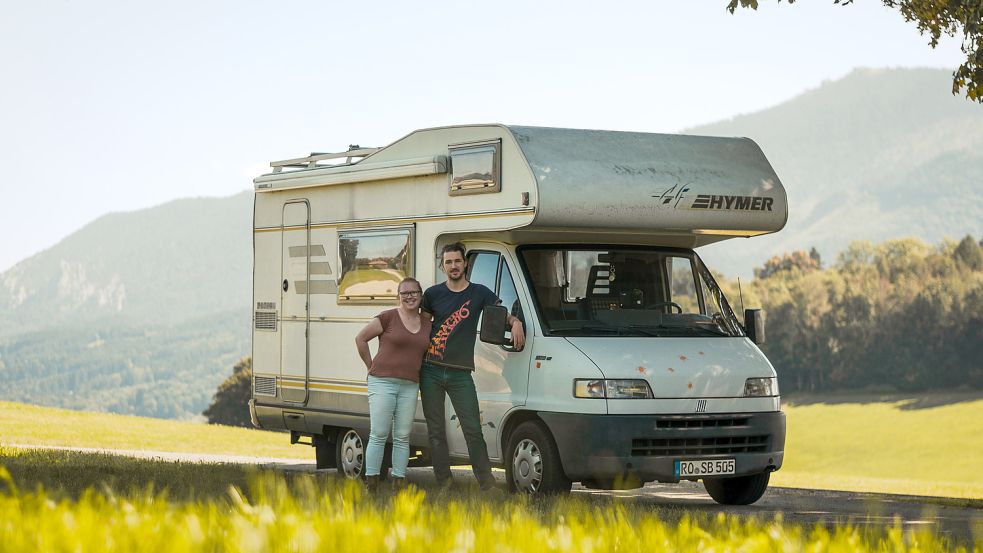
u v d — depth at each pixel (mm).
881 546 4820
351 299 12266
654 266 11008
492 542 4043
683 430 9953
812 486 18312
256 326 13664
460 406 10195
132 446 21672
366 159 12203
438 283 11211
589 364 9852
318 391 12688
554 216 10125
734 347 10648
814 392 132875
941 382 124938
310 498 4645
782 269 162750
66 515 3930
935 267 138000
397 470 10117
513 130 10391
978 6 12641
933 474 89188
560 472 10000
